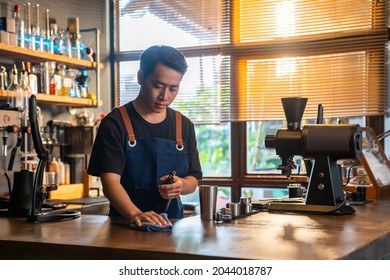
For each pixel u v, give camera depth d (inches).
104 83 188.1
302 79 167.6
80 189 154.9
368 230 70.6
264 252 56.0
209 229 71.6
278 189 170.9
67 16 172.1
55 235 68.7
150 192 89.0
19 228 75.7
